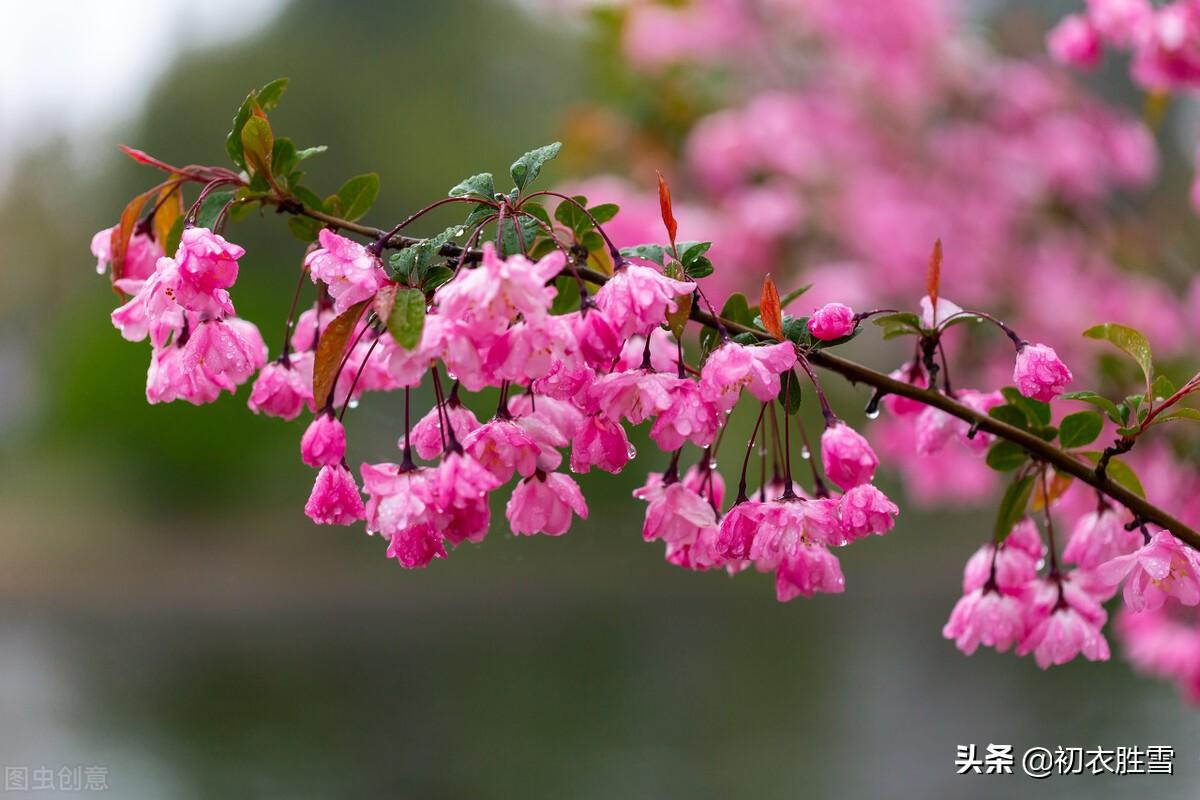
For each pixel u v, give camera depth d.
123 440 15.45
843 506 1.84
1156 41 3.39
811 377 1.94
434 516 1.74
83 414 15.59
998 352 4.61
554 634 11.35
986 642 2.21
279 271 13.38
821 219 5.64
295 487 15.51
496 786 6.96
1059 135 5.51
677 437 1.74
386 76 16.50
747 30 5.65
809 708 8.71
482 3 16.36
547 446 1.80
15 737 7.82
